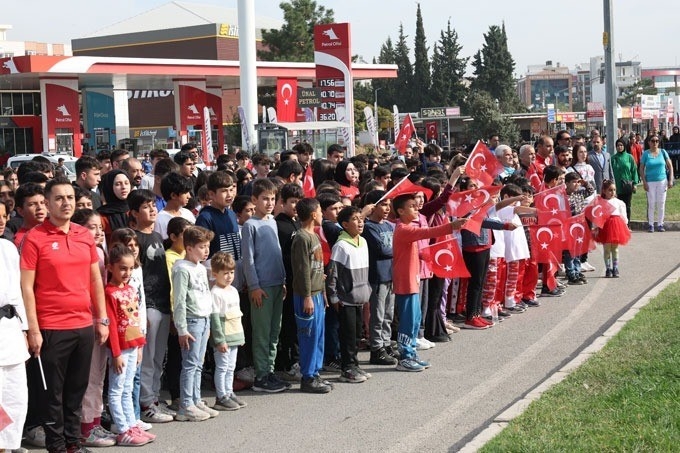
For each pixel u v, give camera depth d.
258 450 6.71
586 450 5.70
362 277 8.85
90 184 9.67
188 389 7.71
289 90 43.75
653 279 13.96
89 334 6.69
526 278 12.31
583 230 13.27
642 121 83.06
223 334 7.96
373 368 9.39
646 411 6.50
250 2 31.12
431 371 9.05
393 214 9.85
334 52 30.06
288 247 9.02
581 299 12.63
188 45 76.25
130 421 7.20
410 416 7.44
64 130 43.91
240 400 8.13
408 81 108.38
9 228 7.91
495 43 104.75
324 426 7.29
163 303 7.82
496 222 10.88
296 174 10.55
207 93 53.16
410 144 23.44
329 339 9.43
